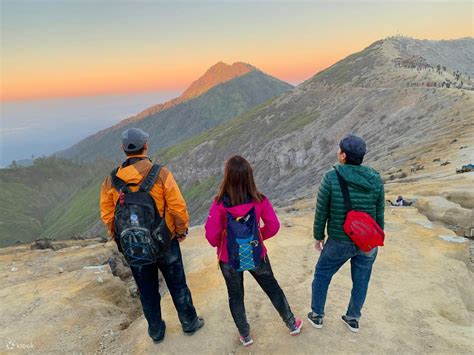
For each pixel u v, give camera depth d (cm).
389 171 4072
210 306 600
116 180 426
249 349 492
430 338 514
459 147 3619
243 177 401
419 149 4856
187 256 931
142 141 430
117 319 649
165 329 534
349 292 623
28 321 618
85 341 570
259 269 445
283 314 490
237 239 411
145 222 411
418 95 10506
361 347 485
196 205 16212
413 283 669
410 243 857
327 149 12094
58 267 955
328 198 439
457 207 1075
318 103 16938
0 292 732
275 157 13800
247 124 19688
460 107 6888
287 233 1008
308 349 482
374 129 10556
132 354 517
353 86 16138
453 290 659
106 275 812
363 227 420
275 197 11281
